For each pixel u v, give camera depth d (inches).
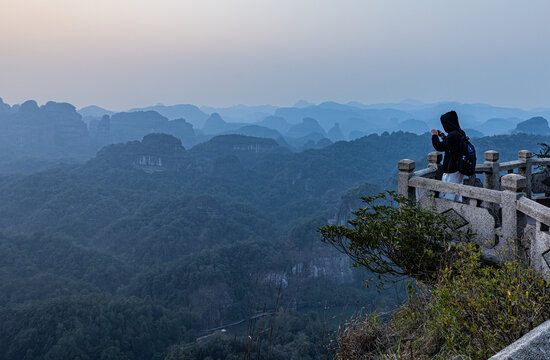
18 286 4650.6
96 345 3422.7
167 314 4237.2
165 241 6978.4
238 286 5206.7
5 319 3518.7
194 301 4803.2
